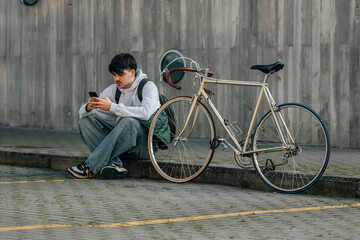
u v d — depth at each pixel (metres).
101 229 3.85
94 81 11.12
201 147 8.05
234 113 9.65
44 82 11.67
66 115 11.45
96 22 11.05
